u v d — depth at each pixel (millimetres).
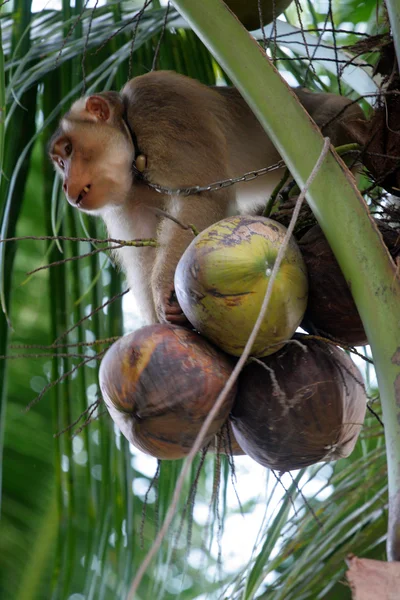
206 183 4191
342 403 2531
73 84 4137
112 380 2508
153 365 2463
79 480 5531
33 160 6359
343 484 3537
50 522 5523
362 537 3355
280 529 3391
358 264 2389
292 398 2498
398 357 2293
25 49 4117
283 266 2461
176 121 4348
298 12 3094
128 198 4398
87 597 3553
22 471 5730
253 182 4762
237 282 2416
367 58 4234
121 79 4629
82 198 4336
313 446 2547
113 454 3693
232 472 2693
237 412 2572
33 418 5965
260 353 2502
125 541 3895
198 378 2459
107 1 4410
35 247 6465
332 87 4777
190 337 2529
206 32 2619
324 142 2342
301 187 2494
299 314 2490
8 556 5395
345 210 2428
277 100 2537
